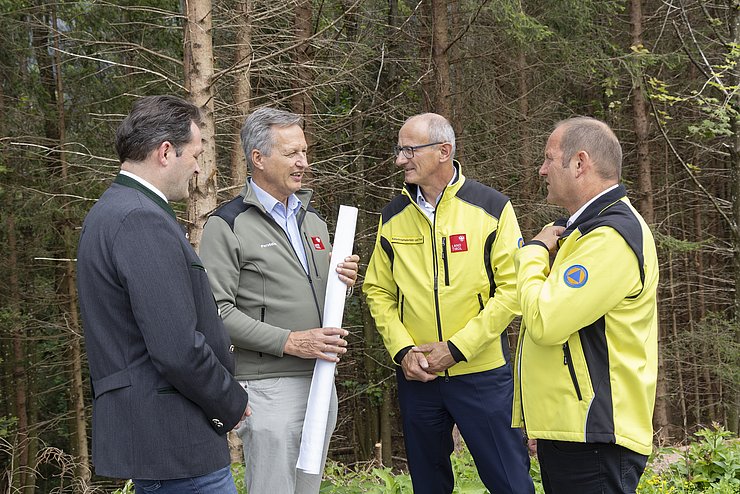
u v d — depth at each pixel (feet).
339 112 29.14
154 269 6.09
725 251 36.91
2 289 31.63
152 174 6.66
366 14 26.89
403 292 9.89
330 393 8.56
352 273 8.98
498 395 9.65
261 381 8.70
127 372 6.24
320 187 25.26
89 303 6.33
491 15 28.02
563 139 7.26
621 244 6.70
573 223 7.17
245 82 20.13
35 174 29.48
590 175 7.17
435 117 9.68
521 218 30.17
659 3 37.14
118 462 6.21
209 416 6.55
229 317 8.42
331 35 24.44
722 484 12.97
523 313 7.09
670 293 44.83
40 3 28.17
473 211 9.70
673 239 32.89
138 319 6.04
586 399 6.84
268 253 8.74
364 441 41.22
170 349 6.03
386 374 38.93
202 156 14.76
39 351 37.45
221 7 19.38
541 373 7.18
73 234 29.94
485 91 31.09
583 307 6.61
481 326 9.32
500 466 9.62
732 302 43.98
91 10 25.77
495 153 30.58
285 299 8.76
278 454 8.57
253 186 9.01
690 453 14.61
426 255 9.76
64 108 30.04
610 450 6.86
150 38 26.35
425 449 10.05
